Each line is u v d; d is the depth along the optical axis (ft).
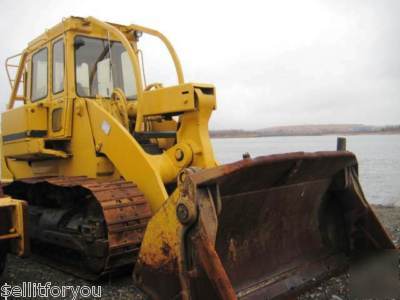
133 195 15.15
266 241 13.01
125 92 20.54
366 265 14.23
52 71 20.04
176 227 10.31
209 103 16.14
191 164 16.05
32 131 19.17
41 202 19.47
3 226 13.99
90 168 17.71
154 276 10.90
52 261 18.20
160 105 16.51
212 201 10.25
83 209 16.89
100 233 14.99
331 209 15.07
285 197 13.07
